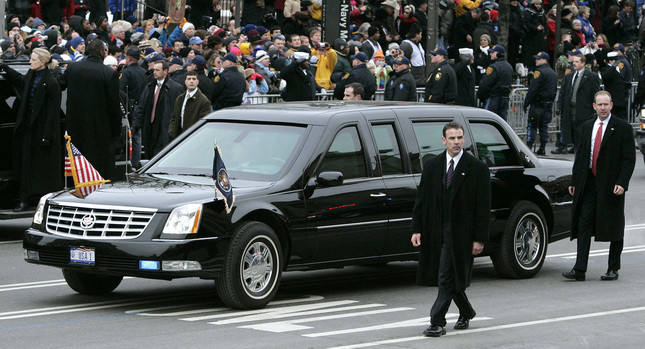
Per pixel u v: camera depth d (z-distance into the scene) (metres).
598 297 38.75
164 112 59.47
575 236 42.88
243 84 66.19
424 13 95.56
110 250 34.41
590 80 81.94
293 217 36.44
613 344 31.02
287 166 37.31
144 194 35.78
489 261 47.53
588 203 42.25
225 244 34.78
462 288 31.83
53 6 86.69
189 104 57.16
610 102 42.00
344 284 41.62
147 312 35.38
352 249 38.19
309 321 33.94
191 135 40.66
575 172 42.59
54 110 50.56
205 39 79.06
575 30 105.38
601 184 41.91
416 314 35.41
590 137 42.25
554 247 51.50
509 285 41.38
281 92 69.81
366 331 32.47
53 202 36.69
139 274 34.16
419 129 41.06
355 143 38.94
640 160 90.25
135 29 83.69
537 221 43.03
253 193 35.91
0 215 49.69
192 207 34.50
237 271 34.91
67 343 30.56
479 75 90.44
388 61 83.81
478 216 31.89
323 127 38.25
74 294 38.81
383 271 45.09
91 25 81.38
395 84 70.00
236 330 32.38
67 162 41.62
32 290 39.53
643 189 71.94
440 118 41.97
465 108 43.12
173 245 33.94
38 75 50.62
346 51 78.19
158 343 30.56
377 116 40.03
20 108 50.16
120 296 38.50
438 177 32.12
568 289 40.47
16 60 52.41
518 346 30.66
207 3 94.06
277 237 36.03
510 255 42.19
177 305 36.62
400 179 39.62
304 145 37.78
